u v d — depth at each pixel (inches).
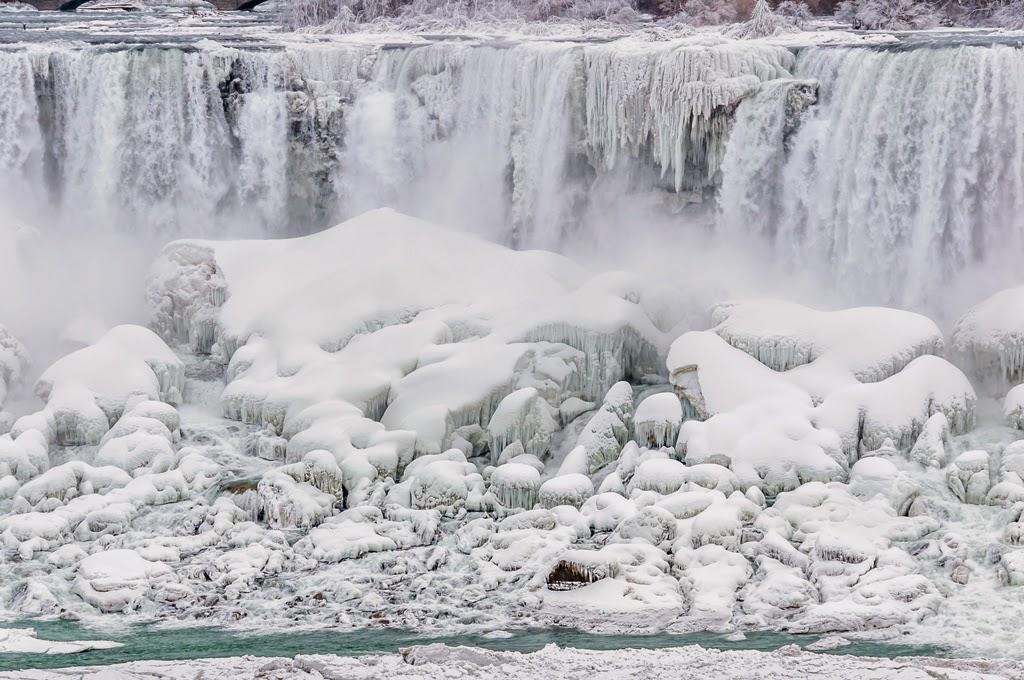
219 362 2847.0
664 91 2938.0
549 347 2642.7
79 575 2144.4
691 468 2301.9
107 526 2298.2
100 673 1606.8
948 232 2755.9
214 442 2586.1
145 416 2564.0
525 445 2508.6
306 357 2682.1
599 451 2472.9
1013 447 2278.5
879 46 2874.0
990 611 1952.5
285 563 2187.5
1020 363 2459.4
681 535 2171.5
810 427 2358.5
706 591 2031.3
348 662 1705.2
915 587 1988.2
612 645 1903.3
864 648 1866.4
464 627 1978.3
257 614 2034.9
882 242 2805.1
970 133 2691.9
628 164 3061.0
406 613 2017.7
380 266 2844.5
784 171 2906.0
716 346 2551.7
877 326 2508.6
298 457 2465.6
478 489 2352.4
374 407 2581.2
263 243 3002.0
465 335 2714.1
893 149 2778.1
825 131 2856.8
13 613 2064.5
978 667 1686.8
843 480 2299.5
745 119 2898.6
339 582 2108.8
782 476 2299.5
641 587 2041.1
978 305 2568.9
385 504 2358.5
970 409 2416.3
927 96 2731.3
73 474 2406.5
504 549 2187.5
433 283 2827.3
